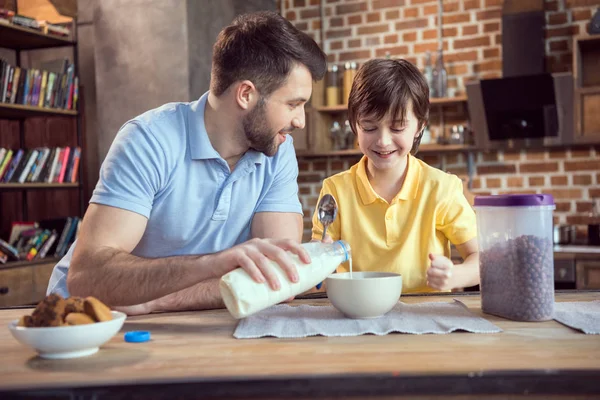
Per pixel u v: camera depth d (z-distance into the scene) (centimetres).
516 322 106
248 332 101
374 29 418
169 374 79
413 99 157
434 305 122
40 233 356
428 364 81
